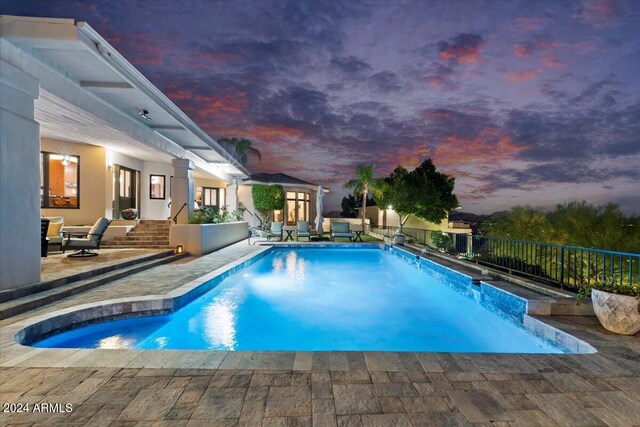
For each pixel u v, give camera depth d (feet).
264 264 38.42
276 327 19.15
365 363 10.10
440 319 20.92
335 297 25.71
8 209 15.70
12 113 15.92
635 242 62.08
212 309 22.27
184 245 35.65
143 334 17.04
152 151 38.99
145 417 7.39
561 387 8.85
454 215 133.69
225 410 7.66
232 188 69.51
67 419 7.31
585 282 16.70
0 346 11.05
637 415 7.64
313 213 91.61
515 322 16.49
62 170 36.63
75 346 15.14
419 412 7.68
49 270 21.20
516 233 68.74
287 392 8.45
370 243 52.13
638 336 12.44
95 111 23.82
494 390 8.68
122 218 42.39
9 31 15.46
